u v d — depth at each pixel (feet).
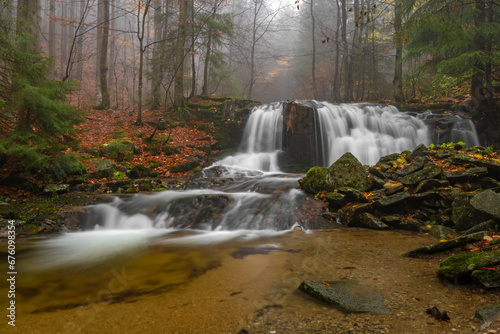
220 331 7.59
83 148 31.63
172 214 21.75
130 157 33.27
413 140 42.65
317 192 24.38
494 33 38.55
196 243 16.57
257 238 17.62
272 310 8.70
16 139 20.25
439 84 60.54
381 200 19.90
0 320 8.34
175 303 9.31
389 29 54.95
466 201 17.06
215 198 23.29
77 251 15.08
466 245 12.87
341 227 19.62
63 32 96.48
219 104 52.01
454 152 24.79
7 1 21.08
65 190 23.84
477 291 9.45
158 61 55.31
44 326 8.02
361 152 42.06
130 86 100.83
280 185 27.45
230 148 46.98
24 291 10.41
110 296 9.95
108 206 22.02
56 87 20.03
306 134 41.57
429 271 11.51
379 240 16.40
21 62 20.72
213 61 63.41
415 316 8.07
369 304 8.80
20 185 23.18
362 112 45.80
